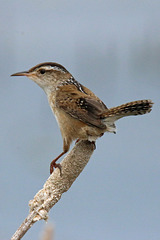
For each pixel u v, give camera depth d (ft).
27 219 19.90
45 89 30.73
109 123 25.85
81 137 26.76
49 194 20.36
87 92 29.50
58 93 28.71
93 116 25.45
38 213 19.83
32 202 20.08
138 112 24.09
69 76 30.99
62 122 27.27
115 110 24.12
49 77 30.32
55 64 30.89
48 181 20.65
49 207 20.20
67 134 27.12
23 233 19.57
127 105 23.65
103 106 27.17
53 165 26.89
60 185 20.51
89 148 21.38
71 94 27.96
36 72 30.86
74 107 26.50
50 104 29.76
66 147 27.37
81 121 26.17
